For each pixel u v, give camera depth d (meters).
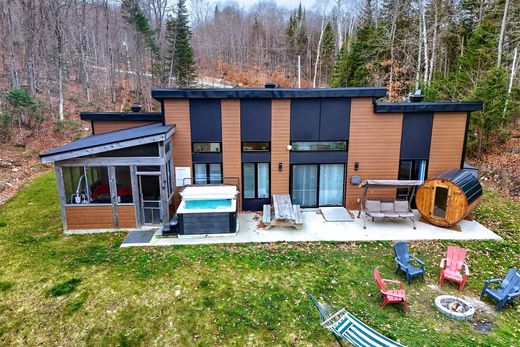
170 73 33.91
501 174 15.30
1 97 21.59
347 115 12.00
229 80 47.03
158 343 6.17
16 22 26.33
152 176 10.78
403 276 8.25
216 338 6.25
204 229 10.41
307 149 12.35
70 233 10.80
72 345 6.18
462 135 12.13
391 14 29.52
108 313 6.95
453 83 20.84
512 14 22.03
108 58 35.38
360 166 12.46
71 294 7.56
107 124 13.44
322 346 6.04
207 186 11.77
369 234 10.55
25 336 6.39
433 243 9.93
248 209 12.85
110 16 35.47
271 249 9.62
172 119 11.95
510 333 6.29
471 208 10.70
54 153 10.03
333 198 12.96
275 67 50.38
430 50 25.86
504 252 9.41
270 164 12.44
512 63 20.36
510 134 18.20
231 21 61.66
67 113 25.19
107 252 9.51
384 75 27.75
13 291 7.71
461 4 26.92
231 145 12.23
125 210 10.85
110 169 10.52
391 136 12.15
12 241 10.23
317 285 7.84
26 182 15.90
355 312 6.89
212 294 7.51
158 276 8.23
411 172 12.60
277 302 7.23
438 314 6.85
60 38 24.84
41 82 27.02
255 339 6.21
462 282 7.61
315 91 11.58
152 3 36.28
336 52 42.31
